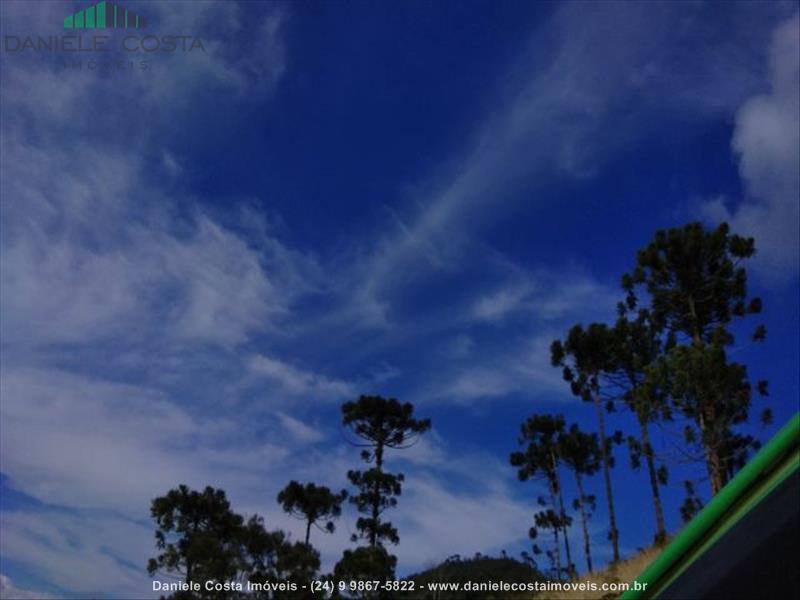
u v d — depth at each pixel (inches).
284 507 1251.2
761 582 27.0
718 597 28.1
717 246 913.5
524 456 1290.6
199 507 1275.8
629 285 973.2
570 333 1044.5
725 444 714.8
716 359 735.7
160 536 1242.0
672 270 926.4
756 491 28.9
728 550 28.6
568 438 1170.0
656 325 971.9
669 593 29.8
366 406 1268.5
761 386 733.3
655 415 752.3
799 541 27.0
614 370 1029.8
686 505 693.9
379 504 1174.3
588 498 1099.9
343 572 1064.2
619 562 839.1
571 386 1061.1
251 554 1205.1
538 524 1170.6
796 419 28.5
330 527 1253.1
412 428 1282.0
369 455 1269.7
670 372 749.9
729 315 920.3
